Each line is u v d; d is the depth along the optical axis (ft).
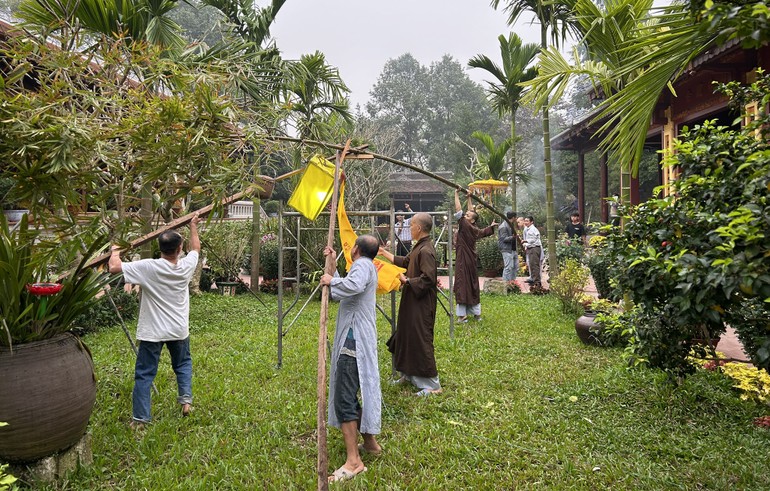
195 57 20.08
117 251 12.63
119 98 11.98
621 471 10.65
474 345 20.74
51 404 9.84
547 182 32.73
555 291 28.53
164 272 12.90
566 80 19.99
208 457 11.39
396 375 16.98
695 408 13.74
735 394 14.74
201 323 25.18
